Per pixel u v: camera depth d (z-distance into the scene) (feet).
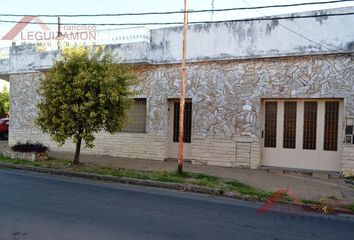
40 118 34.99
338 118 34.35
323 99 34.81
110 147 46.03
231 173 34.22
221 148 38.83
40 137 53.11
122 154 45.14
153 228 16.97
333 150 34.58
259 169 36.78
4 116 87.30
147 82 43.52
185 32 32.68
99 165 37.45
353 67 32.81
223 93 38.86
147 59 42.29
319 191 27.35
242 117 37.83
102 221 17.81
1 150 47.70
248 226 18.20
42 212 19.15
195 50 40.24
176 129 42.96
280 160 36.94
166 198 24.49
